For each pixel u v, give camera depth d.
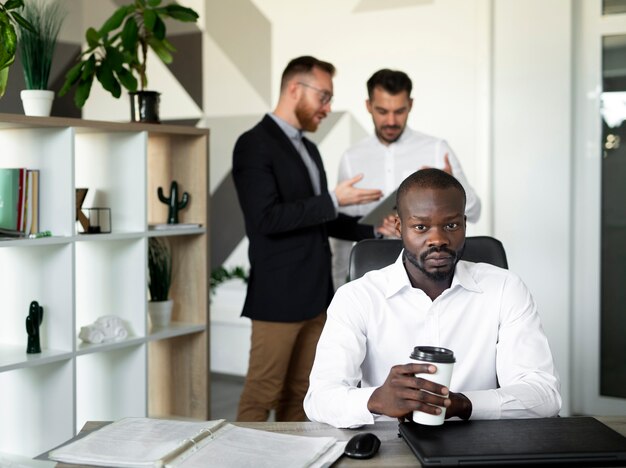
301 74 2.78
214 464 1.13
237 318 4.41
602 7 3.50
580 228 3.61
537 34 3.53
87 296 2.81
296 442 1.25
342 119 4.07
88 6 4.40
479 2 3.60
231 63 4.39
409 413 1.30
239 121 4.40
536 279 3.62
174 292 3.01
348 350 1.54
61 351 2.41
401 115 3.13
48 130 2.40
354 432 1.35
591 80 3.55
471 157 3.72
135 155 2.65
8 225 2.33
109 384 2.78
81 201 2.55
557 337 3.61
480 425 1.28
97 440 1.25
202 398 2.96
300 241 2.73
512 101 3.60
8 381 2.58
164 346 3.05
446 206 1.42
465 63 3.70
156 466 1.13
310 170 2.91
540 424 1.28
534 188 3.59
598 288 3.60
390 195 2.73
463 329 1.60
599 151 3.56
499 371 1.58
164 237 2.98
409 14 3.83
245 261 4.47
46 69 2.51
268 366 2.74
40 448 2.51
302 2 4.14
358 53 4.00
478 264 1.67
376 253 1.85
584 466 1.13
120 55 2.71
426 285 1.58
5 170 2.34
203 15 4.46
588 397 3.65
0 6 2.27
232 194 4.48
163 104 4.64
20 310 2.52
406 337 1.61
